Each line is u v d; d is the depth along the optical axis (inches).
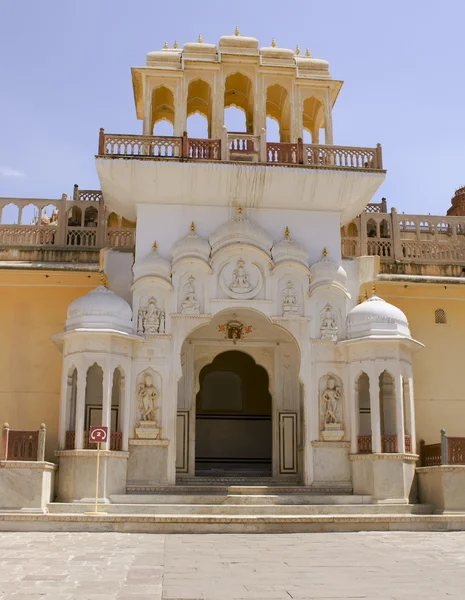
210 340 582.2
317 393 505.4
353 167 533.0
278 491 480.4
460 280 600.1
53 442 567.2
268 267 520.7
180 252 516.1
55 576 235.8
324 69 576.4
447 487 440.8
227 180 522.3
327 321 517.7
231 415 685.3
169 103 608.4
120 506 434.0
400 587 220.1
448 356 606.2
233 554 291.7
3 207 618.8
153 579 231.1
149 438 484.1
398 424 479.2
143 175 516.1
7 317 586.6
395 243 633.0
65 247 600.1
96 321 482.0
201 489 473.4
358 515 399.5
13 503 412.8
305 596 205.3
